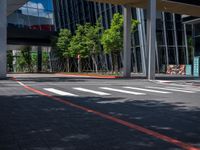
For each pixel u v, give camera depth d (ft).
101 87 74.84
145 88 74.02
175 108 41.01
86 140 24.00
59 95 56.34
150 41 116.47
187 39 170.19
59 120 32.01
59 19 241.96
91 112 37.19
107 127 28.68
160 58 166.09
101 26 177.58
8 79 102.68
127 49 127.85
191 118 33.60
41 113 36.35
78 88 71.51
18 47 262.47
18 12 232.94
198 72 147.33
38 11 244.01
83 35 188.34
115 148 21.83
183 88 76.59
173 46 168.04
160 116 34.73
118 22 150.51
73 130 27.43
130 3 126.41
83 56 186.60
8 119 32.55
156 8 129.08
